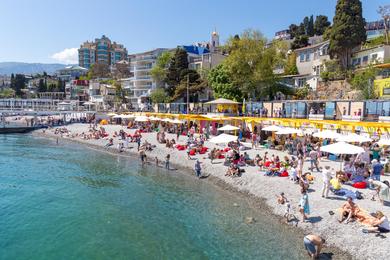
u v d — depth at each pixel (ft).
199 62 301.84
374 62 174.81
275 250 55.93
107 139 187.52
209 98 264.31
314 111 149.69
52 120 285.84
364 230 55.26
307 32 372.79
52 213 77.36
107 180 107.34
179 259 54.80
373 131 105.40
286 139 131.85
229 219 70.54
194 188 95.20
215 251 56.80
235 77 207.41
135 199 87.04
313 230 60.75
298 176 84.69
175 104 248.93
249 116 176.04
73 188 98.32
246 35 204.33
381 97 148.25
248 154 118.93
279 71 253.85
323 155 111.24
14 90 595.06
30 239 63.77
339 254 53.01
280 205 72.84
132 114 252.83
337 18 199.41
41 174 116.78
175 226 68.23
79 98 474.08
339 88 182.91
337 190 72.69
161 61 321.32
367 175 79.51
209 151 130.82
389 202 65.36
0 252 58.95
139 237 63.72
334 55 203.72
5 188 98.68
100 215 75.77
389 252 49.26
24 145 188.96
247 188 88.12
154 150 146.51
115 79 484.74
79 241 62.64
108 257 56.34
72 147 180.86
